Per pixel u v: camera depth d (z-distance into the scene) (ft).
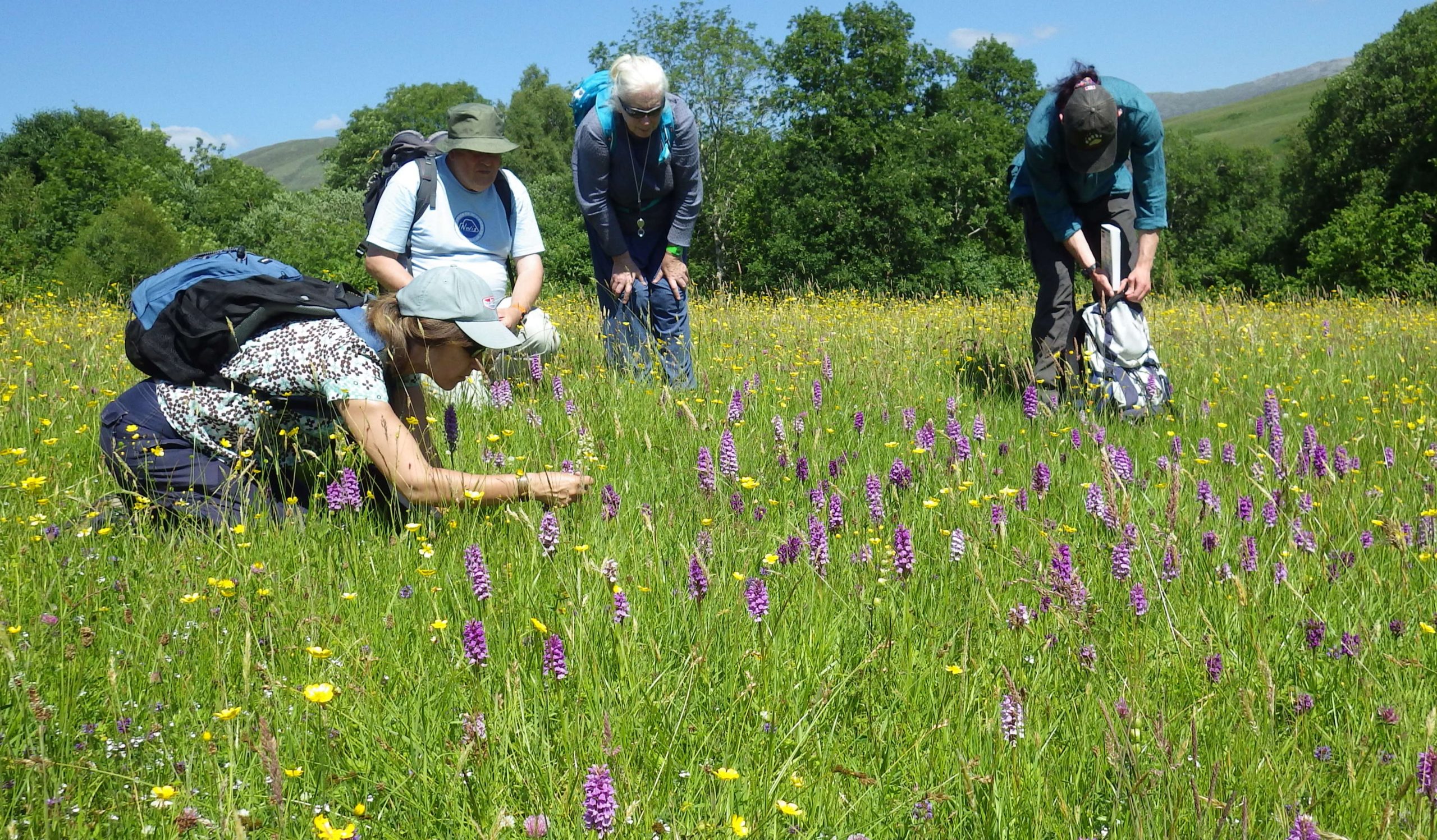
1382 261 144.97
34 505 11.41
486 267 18.53
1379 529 12.05
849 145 166.61
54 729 7.08
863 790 7.08
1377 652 8.89
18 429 14.65
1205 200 268.41
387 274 18.24
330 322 11.73
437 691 8.10
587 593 8.93
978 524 11.60
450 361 11.57
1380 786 7.06
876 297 51.88
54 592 9.02
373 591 9.82
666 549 10.99
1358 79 184.03
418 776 6.98
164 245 144.15
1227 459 14.74
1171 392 19.67
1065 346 21.03
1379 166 180.04
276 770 5.83
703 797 6.97
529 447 15.02
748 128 184.75
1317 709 8.35
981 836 6.65
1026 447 15.71
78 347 23.08
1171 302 43.37
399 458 11.21
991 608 9.43
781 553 10.27
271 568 10.11
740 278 168.86
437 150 18.78
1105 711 6.70
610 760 6.88
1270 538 11.69
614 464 14.38
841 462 14.62
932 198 170.40
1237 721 7.87
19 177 201.67
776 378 21.39
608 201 21.09
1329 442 16.56
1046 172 19.60
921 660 8.68
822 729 7.89
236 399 11.55
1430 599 10.18
